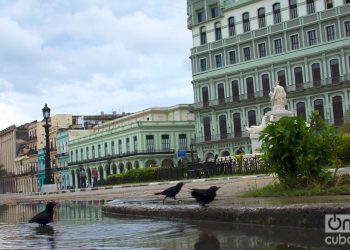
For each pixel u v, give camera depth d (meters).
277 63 67.00
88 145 98.25
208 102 74.31
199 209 8.47
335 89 61.72
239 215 7.67
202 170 32.16
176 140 84.56
